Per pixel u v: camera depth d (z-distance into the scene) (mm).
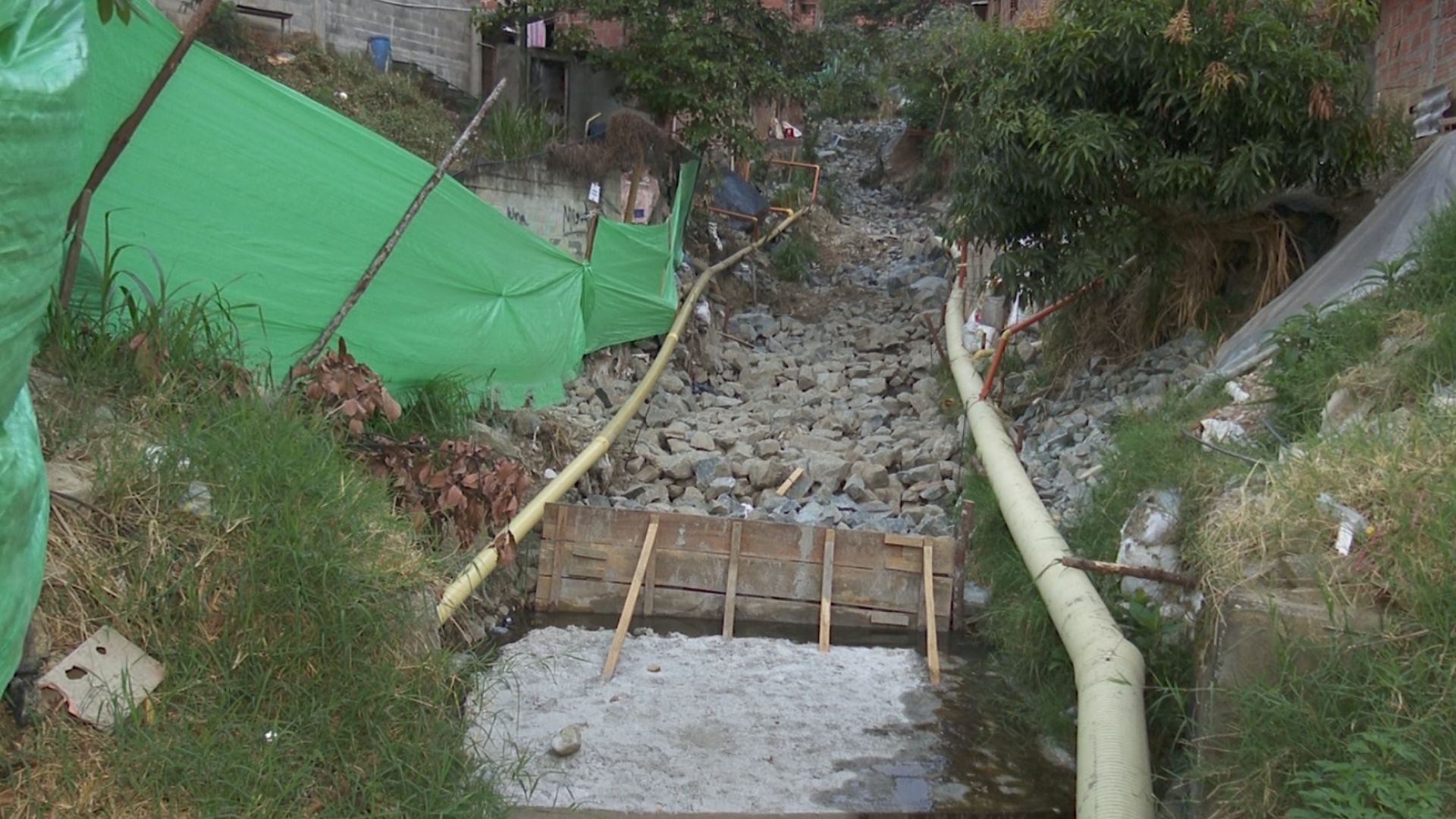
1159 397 8922
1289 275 9289
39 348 4402
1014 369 11656
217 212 6570
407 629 4398
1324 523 4160
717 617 7453
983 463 8297
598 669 6512
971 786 5285
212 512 4184
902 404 11930
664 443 10500
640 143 12570
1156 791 4441
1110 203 9547
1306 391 6152
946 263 17750
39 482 3164
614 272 12008
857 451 10281
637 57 15570
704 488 9586
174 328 5207
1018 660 6352
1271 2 9094
